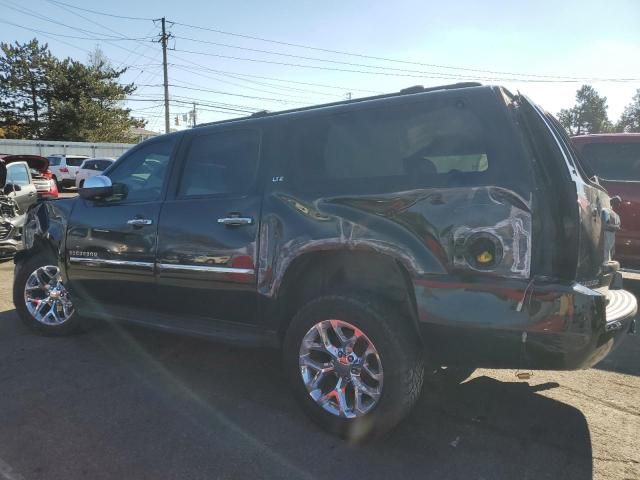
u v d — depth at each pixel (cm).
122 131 4184
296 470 269
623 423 319
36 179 1141
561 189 262
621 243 609
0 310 565
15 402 343
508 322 249
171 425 314
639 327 516
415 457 280
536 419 324
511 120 261
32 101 4022
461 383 379
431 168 279
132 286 399
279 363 418
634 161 615
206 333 353
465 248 257
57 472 266
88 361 418
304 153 325
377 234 279
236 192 345
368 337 279
